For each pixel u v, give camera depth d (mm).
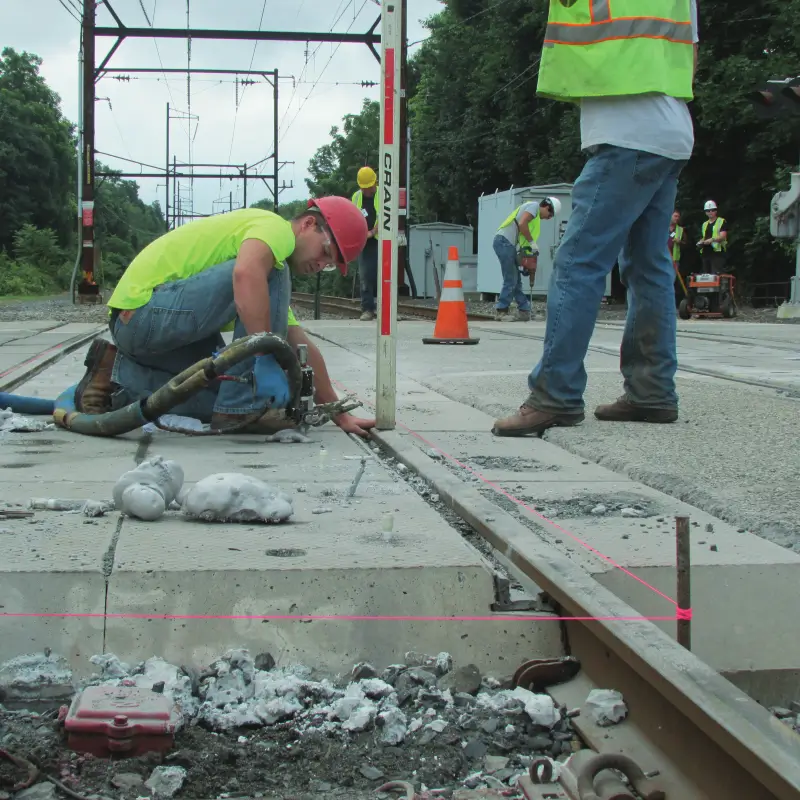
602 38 4168
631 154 4223
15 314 17594
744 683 2209
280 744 1785
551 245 24906
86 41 23047
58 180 72938
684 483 3268
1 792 1577
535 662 2029
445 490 3135
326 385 4535
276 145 39281
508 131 34031
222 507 2660
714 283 17391
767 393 5836
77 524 2617
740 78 23094
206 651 2053
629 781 1608
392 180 4234
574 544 2572
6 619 2053
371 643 2100
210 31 22266
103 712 1723
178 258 4184
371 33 22469
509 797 1624
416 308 19609
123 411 4020
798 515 2840
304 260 4285
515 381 6422
